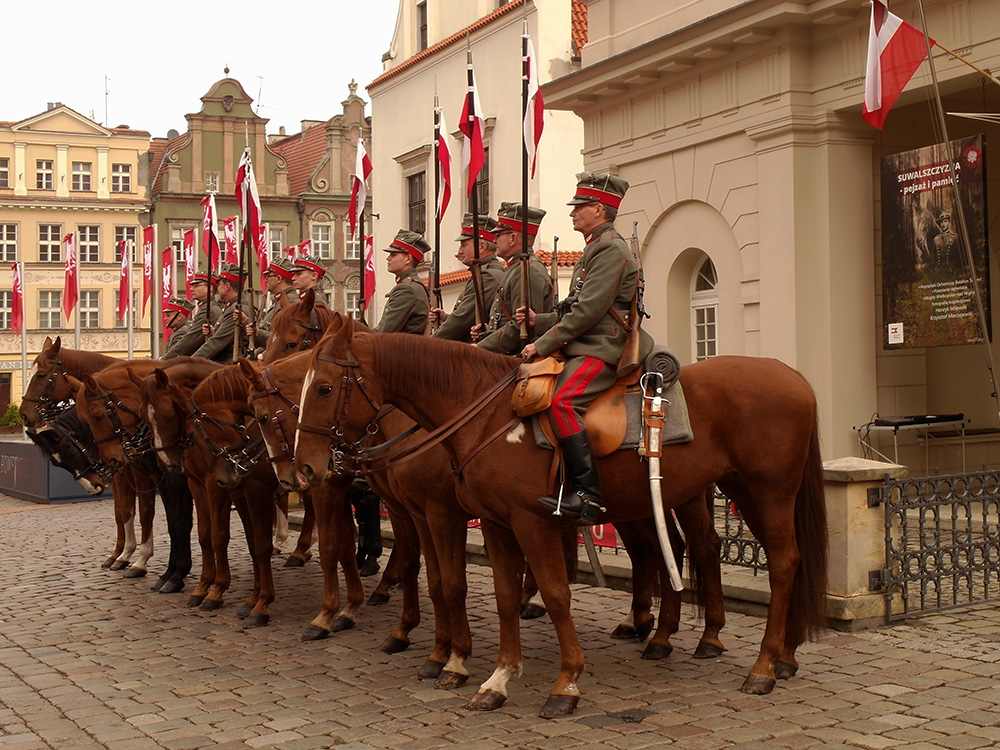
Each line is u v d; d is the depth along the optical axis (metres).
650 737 5.62
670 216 17.11
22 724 6.27
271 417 7.38
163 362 10.91
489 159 24.86
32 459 21.41
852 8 13.66
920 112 15.22
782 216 14.70
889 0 13.45
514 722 5.99
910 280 13.80
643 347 6.37
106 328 54.62
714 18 14.78
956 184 11.17
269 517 9.05
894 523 9.04
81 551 13.94
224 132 50.81
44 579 11.70
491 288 8.53
